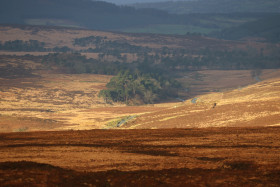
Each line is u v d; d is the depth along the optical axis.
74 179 39.62
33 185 36.53
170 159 52.84
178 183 39.53
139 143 68.38
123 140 72.50
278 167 46.41
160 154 57.16
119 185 38.84
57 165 48.56
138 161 51.50
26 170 41.97
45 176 39.66
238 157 53.44
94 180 39.84
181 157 54.31
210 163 49.94
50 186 36.78
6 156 55.34
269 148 60.53
